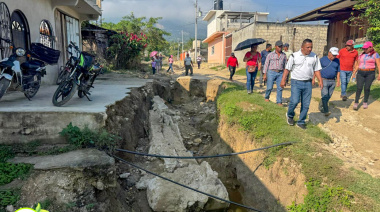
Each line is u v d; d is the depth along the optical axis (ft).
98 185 13.02
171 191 16.79
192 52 167.43
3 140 14.52
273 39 67.31
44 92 24.20
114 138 16.28
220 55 102.32
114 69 62.18
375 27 37.88
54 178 12.37
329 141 20.59
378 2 37.14
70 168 12.74
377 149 19.51
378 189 14.19
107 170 13.30
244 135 23.47
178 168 19.36
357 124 23.30
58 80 29.01
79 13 45.68
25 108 15.78
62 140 14.93
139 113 26.50
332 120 24.16
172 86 49.29
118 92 25.79
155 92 40.63
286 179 17.54
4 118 14.44
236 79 51.13
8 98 20.25
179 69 95.91
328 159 17.11
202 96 47.65
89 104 18.38
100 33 65.36
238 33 79.15
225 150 25.53
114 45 63.16
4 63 17.12
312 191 15.37
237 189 21.34
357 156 18.78
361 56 25.20
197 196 16.97
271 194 18.12
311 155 17.78
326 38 68.23
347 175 15.40
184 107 43.83
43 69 20.47
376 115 24.43
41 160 13.26
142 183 17.67
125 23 111.24
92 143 14.73
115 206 14.06
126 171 18.62
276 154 19.26
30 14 27.94
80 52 18.93
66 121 14.99
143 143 23.70
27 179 12.17
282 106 26.63
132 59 67.31
